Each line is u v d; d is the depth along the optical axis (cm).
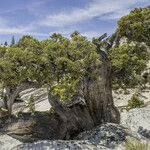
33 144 2241
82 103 2602
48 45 2248
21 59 2244
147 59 2758
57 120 2630
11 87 2431
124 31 2777
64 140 2375
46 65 2248
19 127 2559
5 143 2495
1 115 2561
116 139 2417
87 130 2609
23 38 2458
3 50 2430
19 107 3900
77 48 2336
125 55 2570
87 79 2555
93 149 2222
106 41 2788
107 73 2658
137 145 1463
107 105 2716
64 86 2189
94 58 2283
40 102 4428
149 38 2762
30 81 2398
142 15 2772
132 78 2678
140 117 3234
